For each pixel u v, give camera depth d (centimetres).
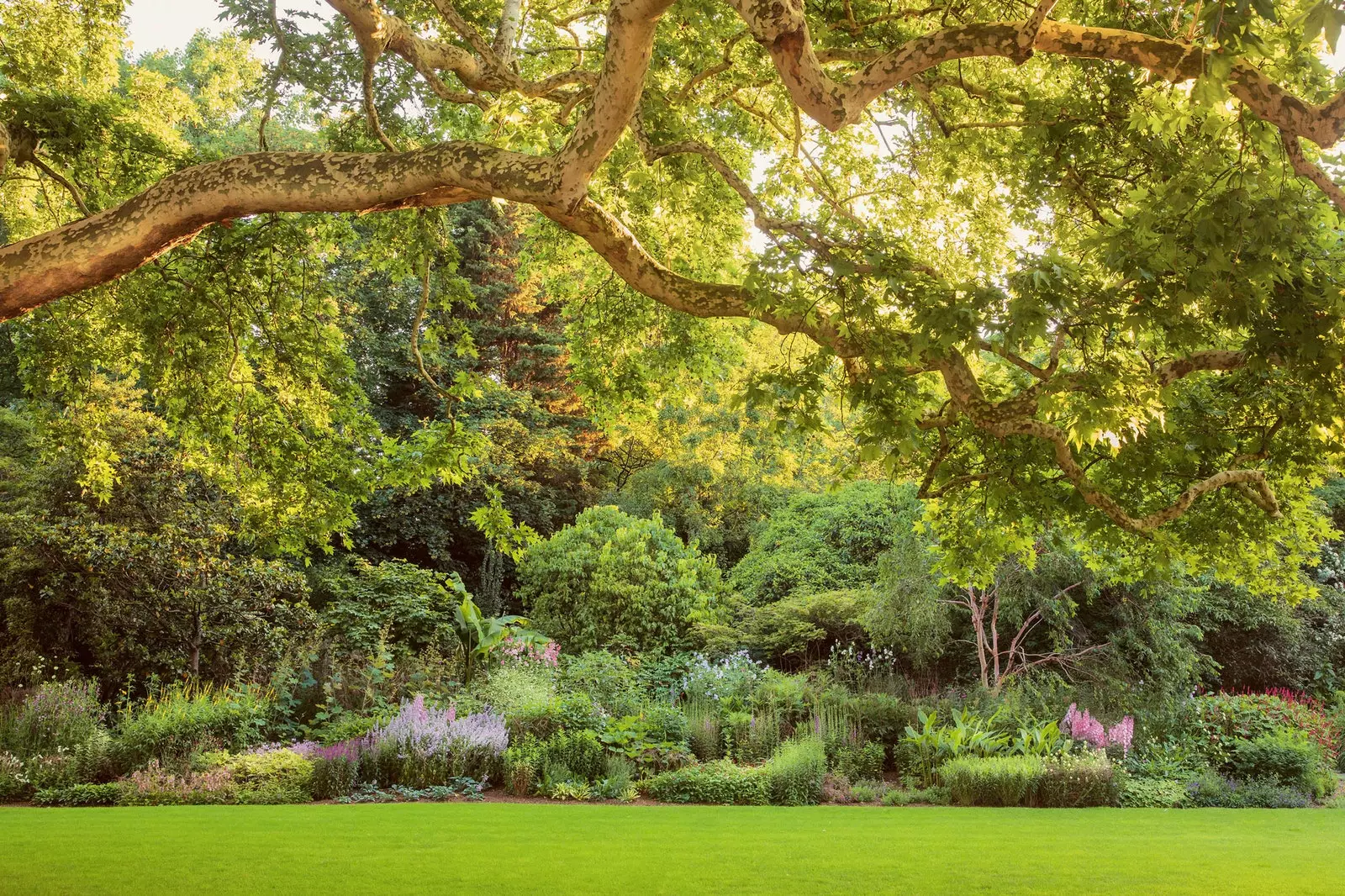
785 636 1850
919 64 405
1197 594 1709
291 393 890
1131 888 650
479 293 2777
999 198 863
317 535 925
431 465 841
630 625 1955
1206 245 436
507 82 673
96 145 775
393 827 845
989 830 923
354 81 803
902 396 540
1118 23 606
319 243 877
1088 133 649
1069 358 574
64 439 943
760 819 977
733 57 824
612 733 1280
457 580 1705
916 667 1770
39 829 796
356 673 1507
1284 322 492
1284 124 412
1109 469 785
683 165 926
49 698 1234
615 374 1047
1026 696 1555
